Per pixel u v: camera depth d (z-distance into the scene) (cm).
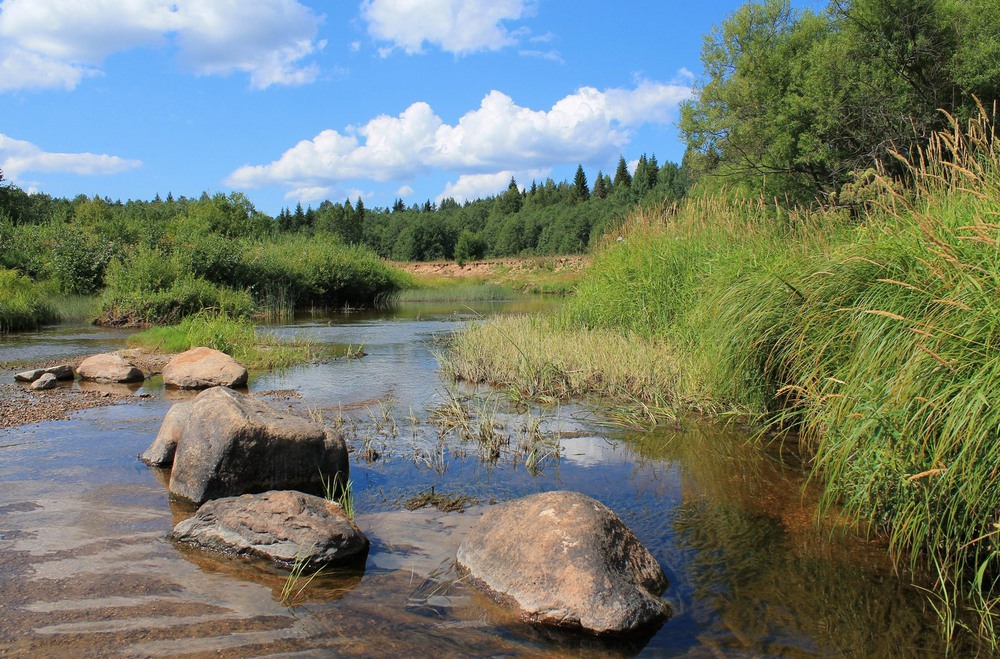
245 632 291
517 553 337
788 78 1555
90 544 382
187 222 3400
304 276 2688
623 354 891
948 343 340
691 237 1024
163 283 2006
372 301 3059
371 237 9206
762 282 585
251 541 371
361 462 554
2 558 360
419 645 285
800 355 522
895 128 1314
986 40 1245
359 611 312
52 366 1031
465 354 1079
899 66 1344
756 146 1605
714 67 1719
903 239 450
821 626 303
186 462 462
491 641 289
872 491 379
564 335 1090
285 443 477
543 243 8300
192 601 319
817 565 361
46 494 462
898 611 314
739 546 386
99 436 615
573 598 305
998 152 476
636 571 332
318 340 1489
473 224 10750
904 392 341
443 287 3778
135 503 449
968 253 383
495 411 710
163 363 1097
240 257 2395
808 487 480
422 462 552
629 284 1067
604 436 629
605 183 10981
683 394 728
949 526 324
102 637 284
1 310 1680
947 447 311
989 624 299
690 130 1748
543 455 571
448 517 434
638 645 289
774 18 1639
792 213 776
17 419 681
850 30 1405
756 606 321
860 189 636
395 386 900
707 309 724
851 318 450
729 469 525
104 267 2162
